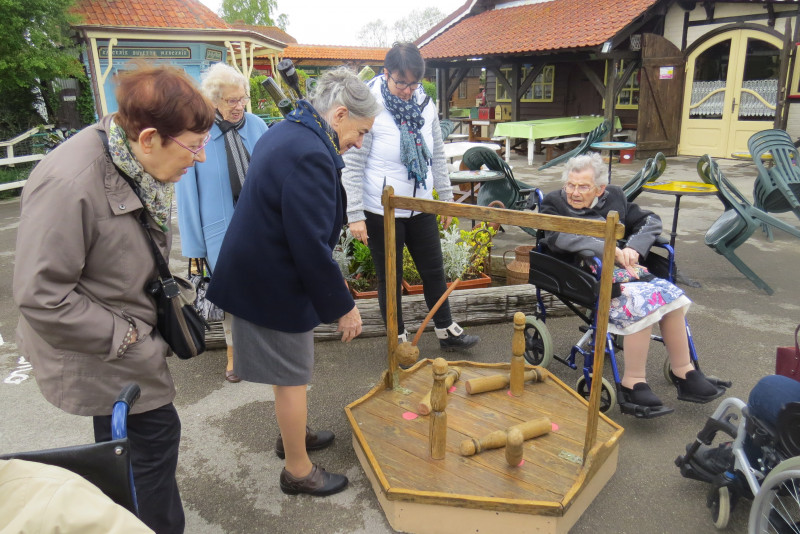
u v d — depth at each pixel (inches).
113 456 50.7
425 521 85.2
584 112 598.2
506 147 498.6
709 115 472.4
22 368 143.6
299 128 78.0
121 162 59.2
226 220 119.6
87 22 522.3
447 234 170.2
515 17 582.2
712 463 88.6
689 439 109.6
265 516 90.8
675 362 110.6
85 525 39.0
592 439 87.4
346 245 166.1
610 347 110.3
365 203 124.5
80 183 57.1
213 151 117.5
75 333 58.6
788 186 229.6
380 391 113.3
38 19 410.0
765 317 164.9
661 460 103.3
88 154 58.7
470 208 88.3
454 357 141.8
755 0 415.2
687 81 478.9
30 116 451.5
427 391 113.2
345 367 139.2
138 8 552.7
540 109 637.3
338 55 1119.0
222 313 126.3
